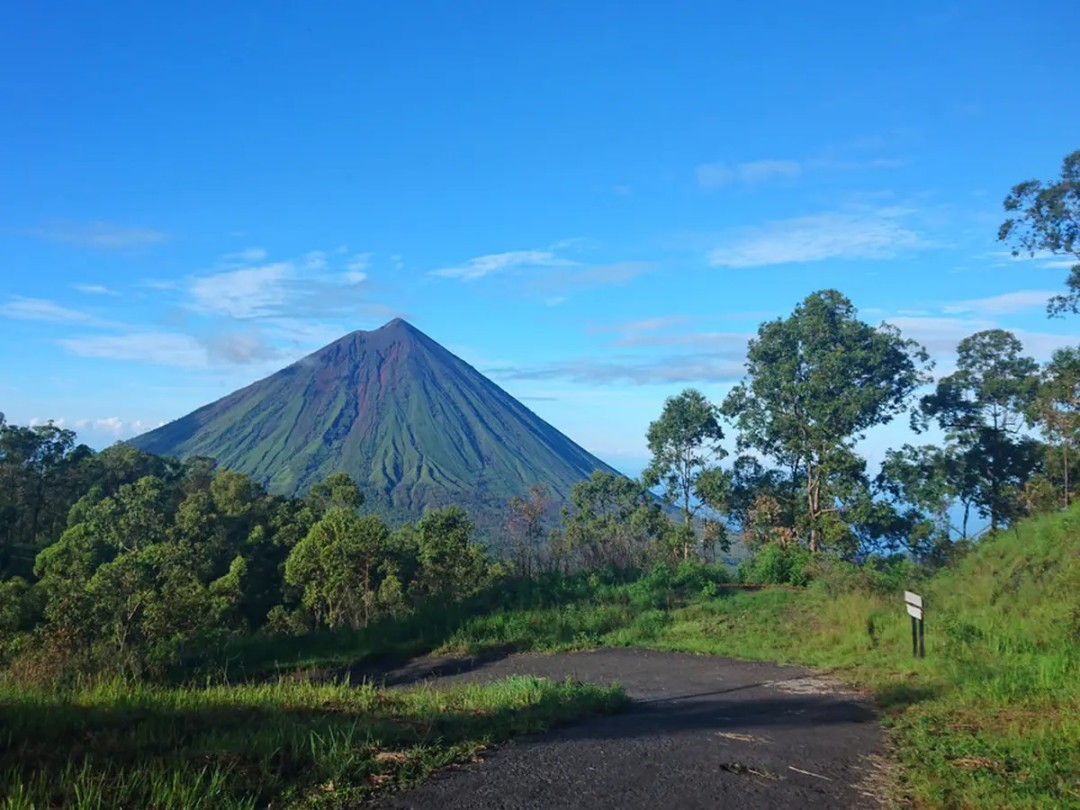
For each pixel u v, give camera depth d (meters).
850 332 29.86
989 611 13.06
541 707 7.69
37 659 9.91
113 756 4.90
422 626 15.99
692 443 35.00
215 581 42.59
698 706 9.14
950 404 31.47
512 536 33.12
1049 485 27.02
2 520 61.22
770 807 4.96
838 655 12.51
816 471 31.05
